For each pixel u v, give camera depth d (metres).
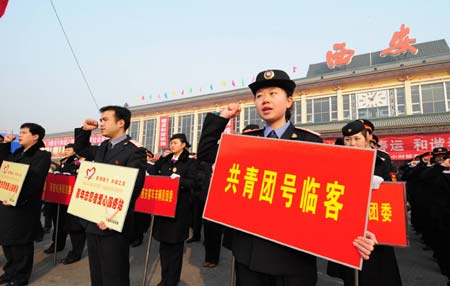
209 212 1.79
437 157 5.14
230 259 4.53
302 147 1.59
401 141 16.00
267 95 1.78
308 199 1.50
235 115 2.00
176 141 3.81
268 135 1.87
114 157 2.60
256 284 1.61
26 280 3.19
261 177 1.67
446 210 3.54
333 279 3.73
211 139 2.02
